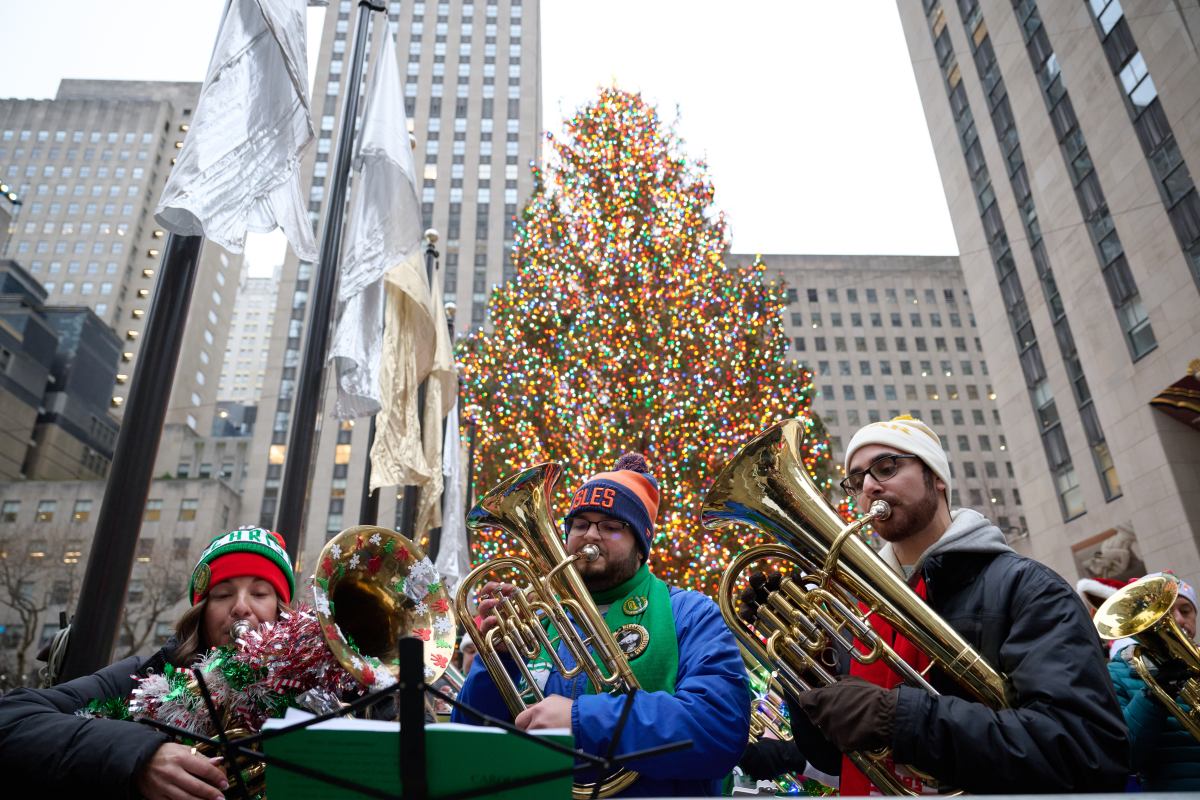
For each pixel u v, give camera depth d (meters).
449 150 65.75
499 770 1.21
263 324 151.25
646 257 18.45
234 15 4.38
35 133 86.38
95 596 3.31
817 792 3.06
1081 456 26.14
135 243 82.19
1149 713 2.94
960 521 2.39
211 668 2.12
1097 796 1.03
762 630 2.29
